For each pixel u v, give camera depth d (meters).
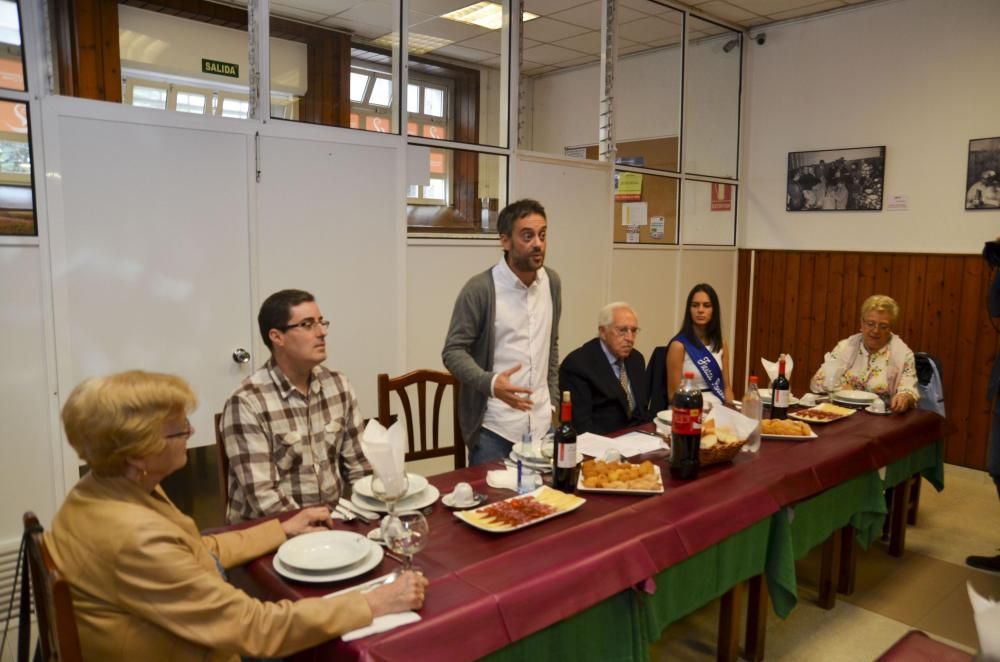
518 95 4.18
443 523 1.68
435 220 3.89
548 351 2.50
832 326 5.10
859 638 2.51
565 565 1.47
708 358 3.14
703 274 5.43
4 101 2.54
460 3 4.77
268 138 3.18
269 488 1.80
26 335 2.63
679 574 1.77
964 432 4.46
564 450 1.88
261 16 3.12
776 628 2.58
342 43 4.25
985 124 4.31
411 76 5.71
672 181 5.15
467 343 2.34
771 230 5.44
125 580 1.15
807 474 2.18
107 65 3.78
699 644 2.48
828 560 2.68
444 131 5.93
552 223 4.42
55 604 1.04
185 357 3.01
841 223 5.02
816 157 5.10
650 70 5.79
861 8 4.80
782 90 5.27
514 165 4.18
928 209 4.58
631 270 4.93
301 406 1.94
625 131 6.04
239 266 3.13
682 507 1.82
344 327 3.53
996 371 3.21
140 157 2.83
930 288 4.57
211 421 3.11
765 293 5.49
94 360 2.78
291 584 1.39
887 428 2.73
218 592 1.17
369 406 3.67
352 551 1.48
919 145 4.59
